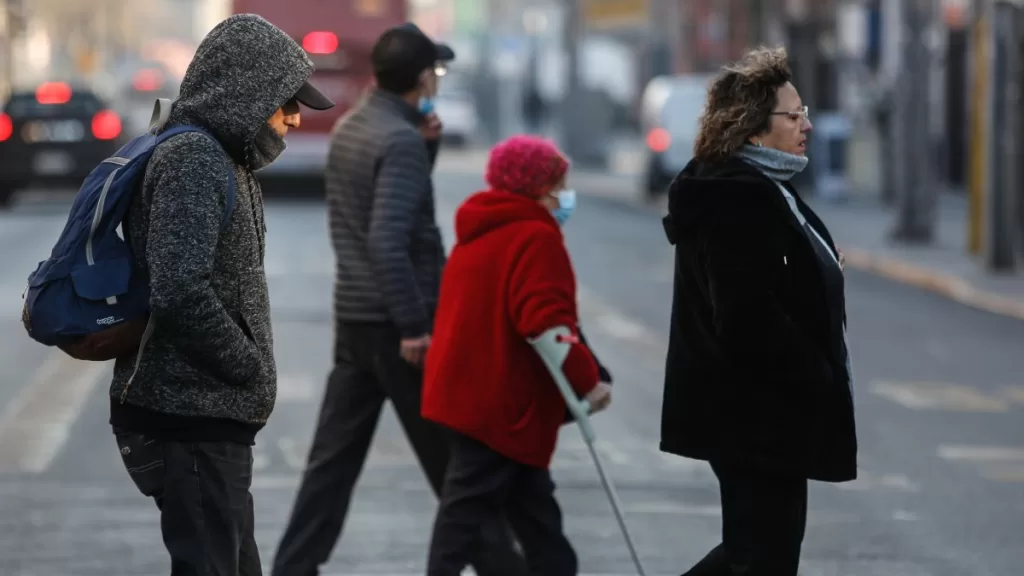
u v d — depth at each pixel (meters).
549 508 18.30
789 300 14.73
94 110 84.19
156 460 14.00
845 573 22.30
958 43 104.75
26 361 40.62
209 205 13.52
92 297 13.62
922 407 35.44
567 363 17.38
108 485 27.44
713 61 168.00
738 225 14.38
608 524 24.98
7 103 84.06
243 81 13.95
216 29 14.09
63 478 27.95
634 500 26.62
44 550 23.08
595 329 45.91
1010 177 60.00
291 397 35.34
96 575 21.83
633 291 55.00
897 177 71.94
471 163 144.25
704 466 29.36
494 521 17.98
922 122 71.38
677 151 101.44
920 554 23.38
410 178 19.27
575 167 149.88
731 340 14.52
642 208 97.12
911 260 64.88
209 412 13.83
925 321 49.53
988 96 59.81
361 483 27.77
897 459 30.11
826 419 14.80
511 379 17.72
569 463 29.41
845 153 98.06
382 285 19.12
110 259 13.70
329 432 20.17
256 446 30.55
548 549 18.25
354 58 88.62
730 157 15.09
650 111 104.19
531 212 17.84
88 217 13.67
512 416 17.77
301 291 52.81
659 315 49.00
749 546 15.03
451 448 19.06
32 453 29.95
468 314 17.88
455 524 17.84
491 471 17.91
